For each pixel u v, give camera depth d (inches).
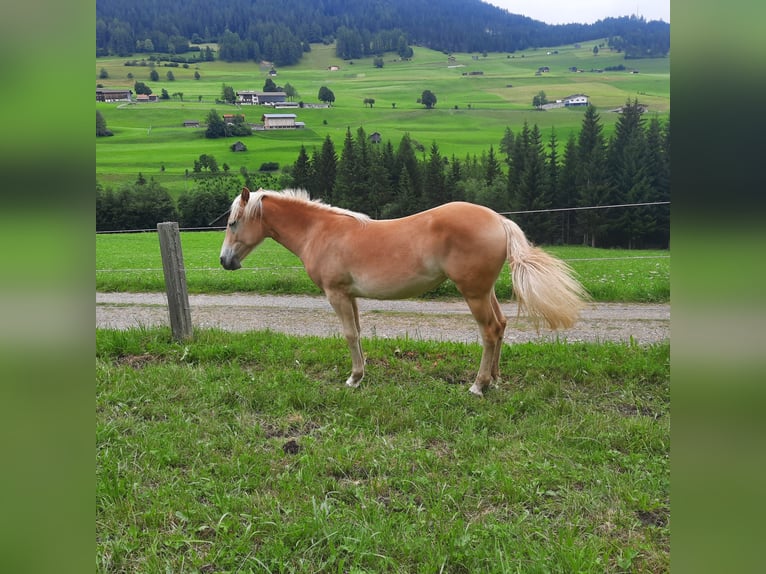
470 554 109.8
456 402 188.7
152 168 3065.9
